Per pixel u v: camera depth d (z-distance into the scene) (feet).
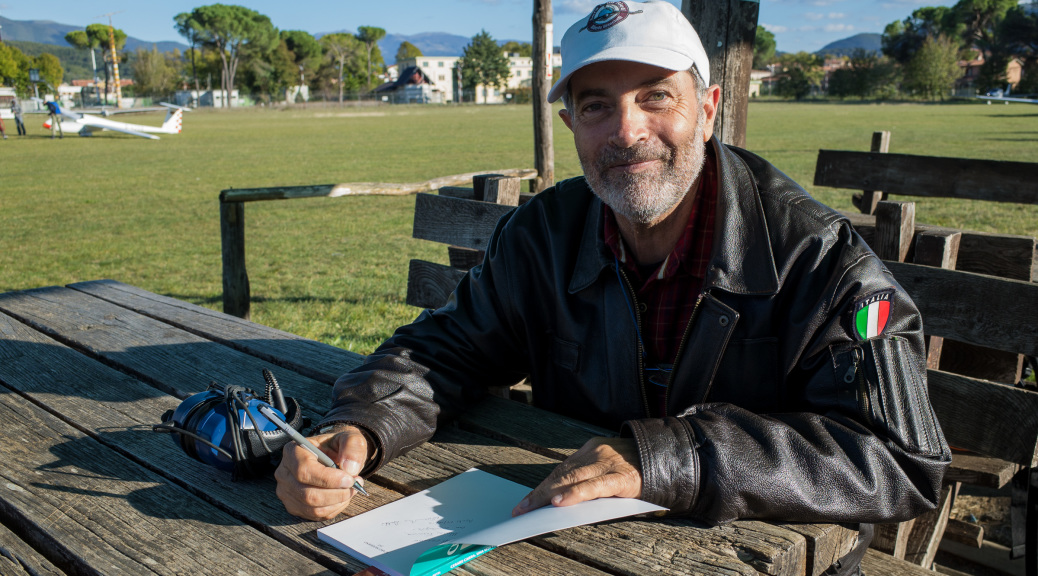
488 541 3.77
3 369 7.19
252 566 3.94
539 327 5.84
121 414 6.07
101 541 4.22
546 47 22.49
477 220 10.00
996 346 6.60
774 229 4.83
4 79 342.03
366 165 64.59
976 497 10.80
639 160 4.80
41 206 43.50
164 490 4.83
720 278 4.79
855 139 81.20
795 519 4.07
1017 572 9.22
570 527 4.02
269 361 7.30
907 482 4.10
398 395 5.14
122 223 37.42
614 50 4.59
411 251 29.04
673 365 5.10
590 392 5.62
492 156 70.54
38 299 9.85
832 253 4.75
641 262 5.37
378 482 4.90
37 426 5.88
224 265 16.56
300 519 4.41
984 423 6.46
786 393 4.84
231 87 337.52
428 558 3.75
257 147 89.71
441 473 4.91
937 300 6.95
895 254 7.80
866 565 6.47
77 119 116.88
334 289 23.16
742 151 5.47
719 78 11.00
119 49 456.86
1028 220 29.66
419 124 142.51
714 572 3.65
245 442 4.79
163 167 66.54
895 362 4.36
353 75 404.36
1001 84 290.76
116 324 8.59
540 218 5.77
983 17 377.30
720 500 4.00
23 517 4.51
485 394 6.13
